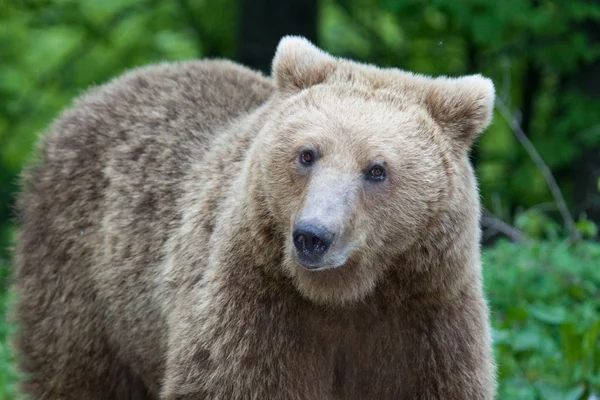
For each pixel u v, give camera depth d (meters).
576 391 11.78
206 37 28.33
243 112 11.21
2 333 14.66
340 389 9.66
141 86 11.73
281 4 22.81
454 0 21.42
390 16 26.33
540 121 26.33
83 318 11.23
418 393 9.43
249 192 9.07
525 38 22.61
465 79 9.40
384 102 9.12
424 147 8.92
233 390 9.21
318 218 8.33
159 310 10.35
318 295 8.96
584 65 22.91
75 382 11.42
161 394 9.83
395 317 9.23
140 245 10.64
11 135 29.14
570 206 23.06
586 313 13.04
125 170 11.04
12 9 27.84
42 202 11.67
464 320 9.31
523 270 13.91
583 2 22.06
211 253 9.57
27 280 11.73
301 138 8.83
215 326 9.27
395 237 8.88
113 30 29.19
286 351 9.22
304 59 9.62
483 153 23.89
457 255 9.02
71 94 28.92
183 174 10.64
